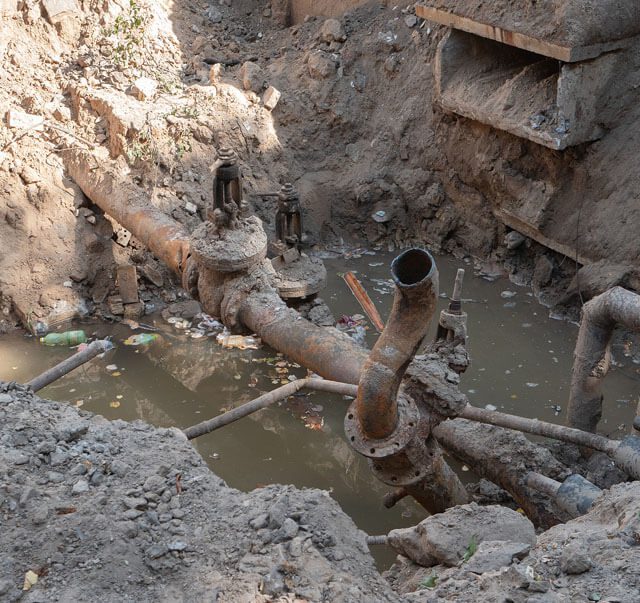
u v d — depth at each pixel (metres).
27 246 11.54
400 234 13.49
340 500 8.42
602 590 4.14
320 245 13.38
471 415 7.04
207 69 14.15
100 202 11.59
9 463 4.93
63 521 4.51
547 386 9.91
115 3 13.90
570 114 10.84
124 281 11.66
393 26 13.91
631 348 10.28
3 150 11.91
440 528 4.96
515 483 7.38
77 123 12.69
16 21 13.34
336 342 8.45
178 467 5.05
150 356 10.75
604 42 10.55
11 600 4.09
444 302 11.81
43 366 10.47
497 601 4.04
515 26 10.97
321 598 4.09
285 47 14.70
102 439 5.28
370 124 13.86
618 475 7.74
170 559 4.34
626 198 10.95
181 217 12.45
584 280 11.09
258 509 4.63
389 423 5.94
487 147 12.25
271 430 9.48
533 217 11.78
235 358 10.64
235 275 9.21
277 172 13.44
